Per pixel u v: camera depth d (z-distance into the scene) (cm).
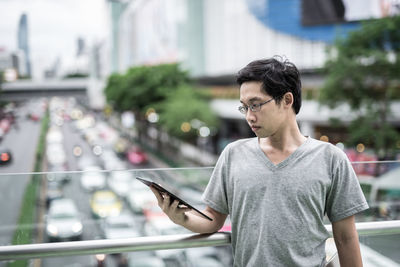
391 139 1484
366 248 163
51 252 139
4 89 4269
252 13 3284
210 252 309
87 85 6278
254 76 116
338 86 1502
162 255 245
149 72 3359
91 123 5509
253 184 119
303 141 123
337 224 121
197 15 4128
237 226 125
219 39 3878
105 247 141
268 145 124
